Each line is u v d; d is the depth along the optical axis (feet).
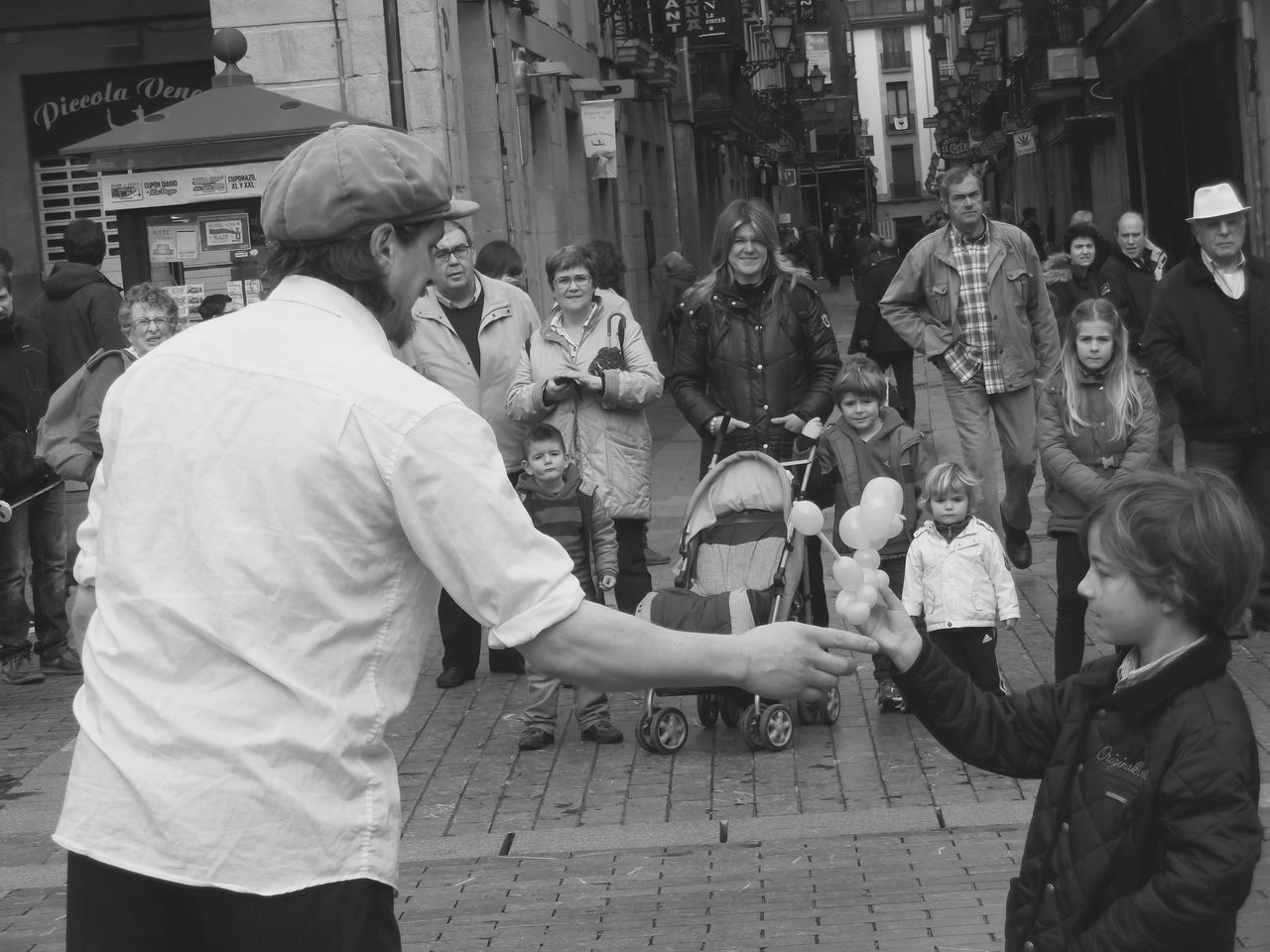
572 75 71.41
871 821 20.92
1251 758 9.33
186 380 9.01
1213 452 28.35
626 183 90.63
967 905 17.62
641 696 28.25
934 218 103.09
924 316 33.45
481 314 29.14
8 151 57.88
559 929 17.74
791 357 27.32
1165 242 86.53
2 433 31.78
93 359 29.73
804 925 17.38
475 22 57.82
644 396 26.99
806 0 180.96
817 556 27.73
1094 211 115.65
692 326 27.76
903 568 26.25
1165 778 9.32
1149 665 9.56
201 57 57.52
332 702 8.69
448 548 8.74
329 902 8.59
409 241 9.39
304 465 8.70
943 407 67.87
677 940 17.16
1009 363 32.86
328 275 9.32
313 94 46.88
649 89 95.66
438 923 18.15
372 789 8.81
